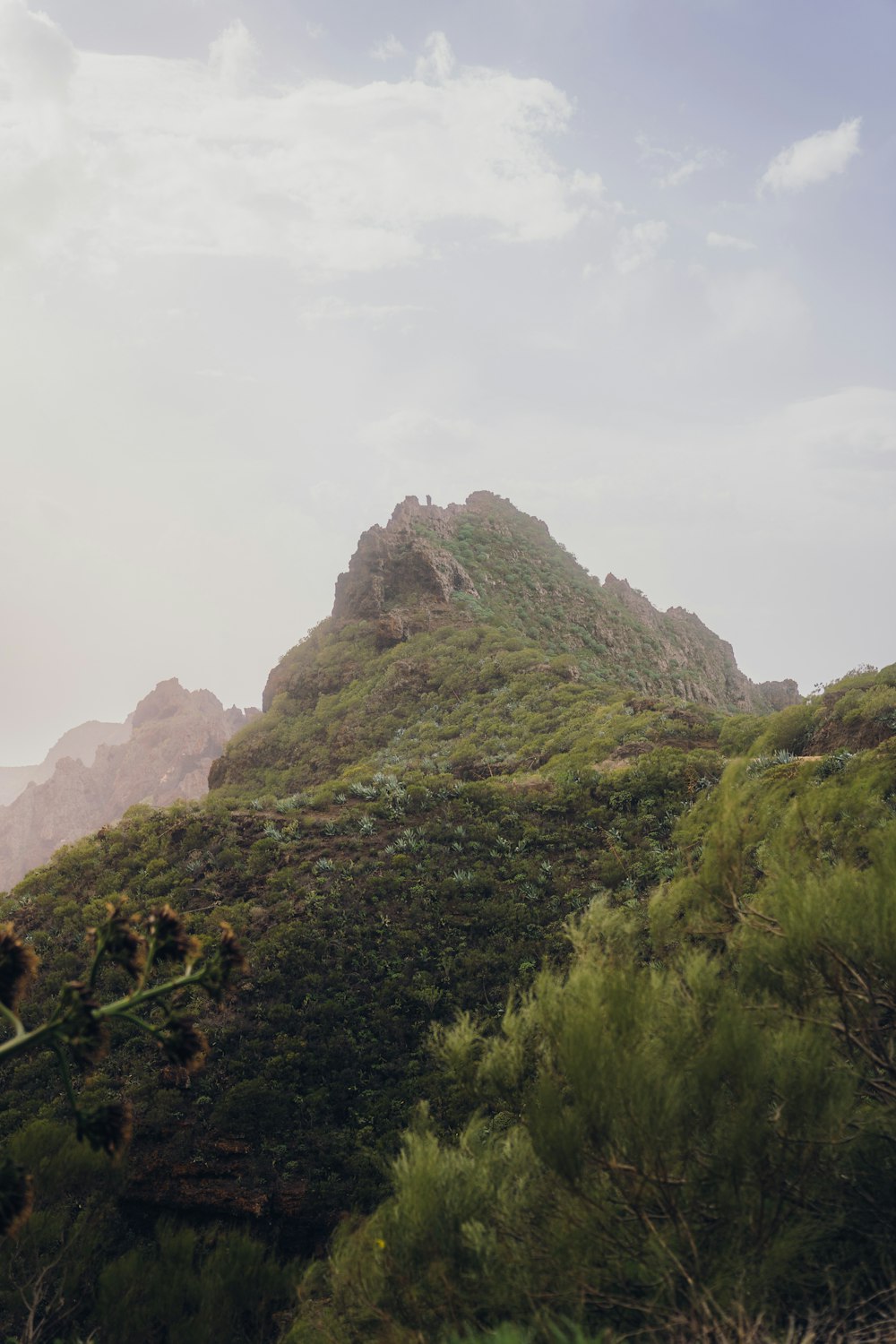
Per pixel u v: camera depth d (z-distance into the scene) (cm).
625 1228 448
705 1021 523
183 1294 1092
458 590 9262
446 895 3106
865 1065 506
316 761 6838
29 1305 946
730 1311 389
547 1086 493
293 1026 2539
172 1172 2102
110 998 2636
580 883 3070
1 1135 2170
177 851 3638
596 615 10425
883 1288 412
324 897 3134
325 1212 2005
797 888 545
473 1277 459
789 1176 437
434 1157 541
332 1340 512
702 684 10819
